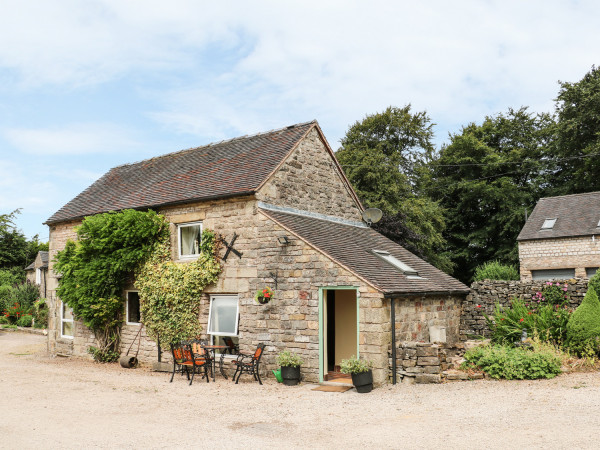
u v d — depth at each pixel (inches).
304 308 502.9
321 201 657.6
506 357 457.4
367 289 468.1
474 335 659.4
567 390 383.2
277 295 520.4
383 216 1090.1
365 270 495.5
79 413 376.8
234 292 552.4
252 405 402.0
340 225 665.6
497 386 420.8
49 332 771.4
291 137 639.1
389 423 336.2
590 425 296.8
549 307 560.4
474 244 1509.6
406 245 1090.1
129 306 660.1
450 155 1617.9
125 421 354.0
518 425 308.3
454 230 1598.2
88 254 649.6
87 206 729.0
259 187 546.9
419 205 1278.3
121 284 653.9
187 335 576.4
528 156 1550.2
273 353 518.9
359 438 304.5
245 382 505.4
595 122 1278.3
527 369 442.0
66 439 310.2
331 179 684.7
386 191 1229.1
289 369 485.1
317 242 514.3
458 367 476.4
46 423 347.6
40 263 1830.7
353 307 583.5
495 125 1642.5
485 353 476.7
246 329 539.2
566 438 277.0
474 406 363.3
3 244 1879.9
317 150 661.3
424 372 463.2
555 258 1016.9
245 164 619.5
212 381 513.3
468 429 308.7
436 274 641.0
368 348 465.4
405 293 493.0
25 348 860.0
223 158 673.0
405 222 1147.9
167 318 595.5
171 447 293.4
